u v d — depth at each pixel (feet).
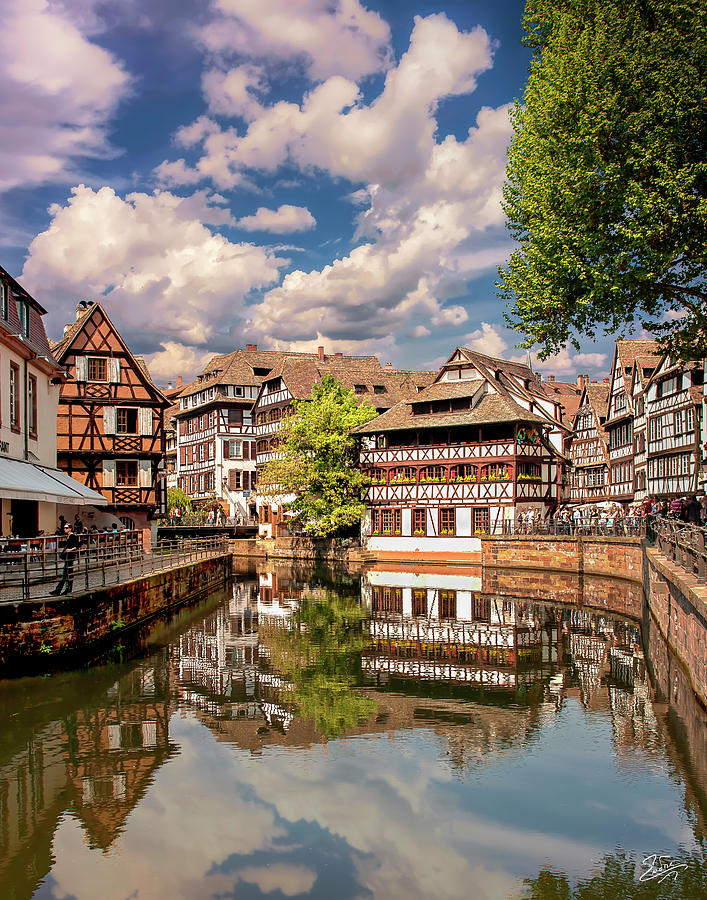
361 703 44.88
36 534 83.15
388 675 52.24
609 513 136.46
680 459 134.62
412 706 44.32
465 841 27.02
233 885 23.89
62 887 23.75
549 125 54.80
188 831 27.71
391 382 218.18
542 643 64.39
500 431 153.48
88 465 129.59
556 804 29.94
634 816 28.86
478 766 34.32
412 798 30.66
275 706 43.96
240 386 228.43
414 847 26.37
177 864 25.16
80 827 28.02
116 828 27.89
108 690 47.14
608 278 49.57
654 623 64.54
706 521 69.36
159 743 37.14
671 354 56.24
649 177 49.90
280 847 26.55
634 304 52.80
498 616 80.79
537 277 55.31
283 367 209.77
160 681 49.62
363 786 31.89
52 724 39.99
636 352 177.78
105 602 58.03
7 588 53.52
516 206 60.03
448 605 90.33
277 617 80.79
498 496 152.15
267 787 31.83
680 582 43.93
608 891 23.52
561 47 54.75
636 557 103.91
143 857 25.66
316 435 169.48
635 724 40.42
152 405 132.67
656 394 149.38
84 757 35.09
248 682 49.80
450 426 156.46
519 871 24.82
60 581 53.11
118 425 131.23
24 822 28.37
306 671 53.36
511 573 130.93
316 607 89.56
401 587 112.16
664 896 23.30
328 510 169.37
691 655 42.65
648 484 155.12
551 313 55.57
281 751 36.27
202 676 51.34
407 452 166.91
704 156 49.78
